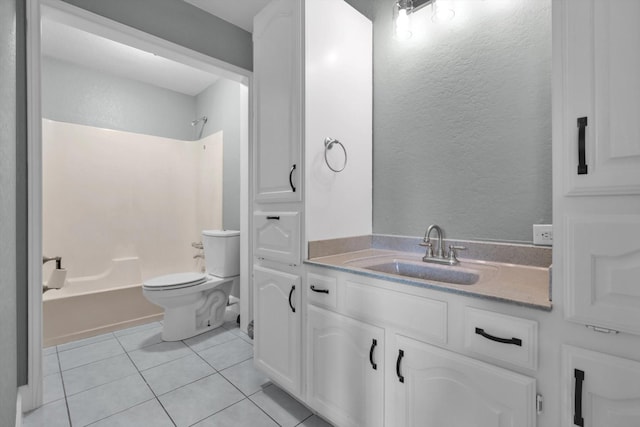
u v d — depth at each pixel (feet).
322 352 4.23
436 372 3.10
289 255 4.75
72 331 7.58
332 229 4.99
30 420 4.50
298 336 4.59
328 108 4.91
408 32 5.16
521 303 2.57
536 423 2.52
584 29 2.26
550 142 3.95
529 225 4.13
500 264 4.26
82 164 9.45
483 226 4.52
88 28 5.40
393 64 5.54
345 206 5.24
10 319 3.29
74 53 8.82
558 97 2.39
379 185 5.75
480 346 2.82
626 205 2.13
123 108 10.27
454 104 4.79
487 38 4.44
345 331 3.93
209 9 6.79
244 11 6.86
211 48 6.88
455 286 3.06
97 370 5.96
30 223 4.70
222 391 5.27
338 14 5.09
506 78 4.28
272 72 5.10
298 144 4.62
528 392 2.54
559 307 2.41
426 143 5.12
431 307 3.14
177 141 11.48
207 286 7.75
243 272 8.02
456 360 2.95
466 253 4.62
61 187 9.07
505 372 2.67
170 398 5.07
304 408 4.81
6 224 2.98
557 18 2.39
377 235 5.71
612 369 2.19
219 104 10.47
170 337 7.32
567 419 2.38
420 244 4.75
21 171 4.65
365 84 5.66
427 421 3.17
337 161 5.08
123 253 10.18
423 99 5.15
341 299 4.01
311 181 4.64
